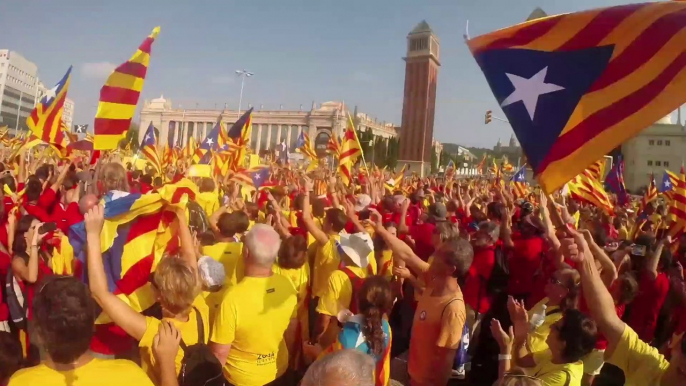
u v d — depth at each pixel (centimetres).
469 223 1021
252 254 387
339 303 514
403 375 666
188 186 414
